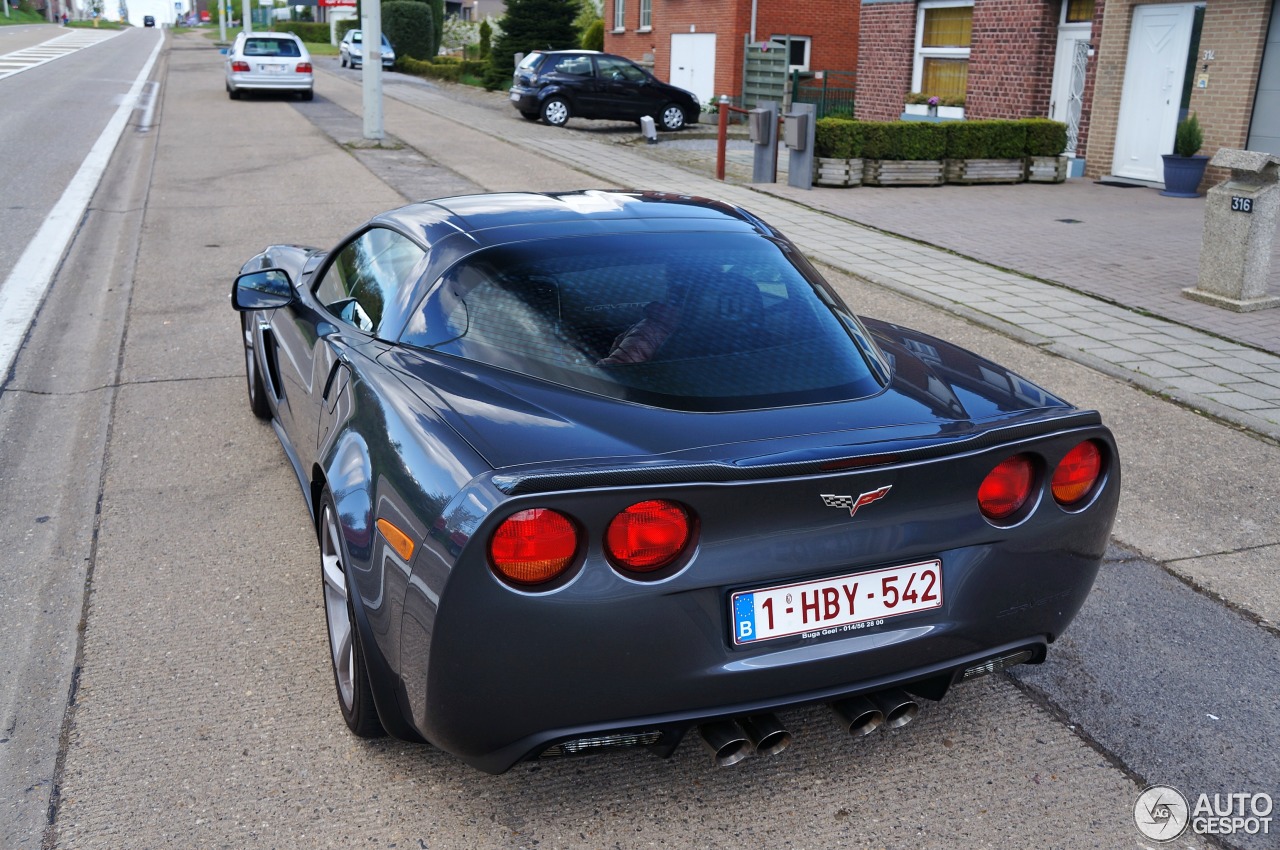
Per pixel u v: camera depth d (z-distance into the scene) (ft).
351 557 8.36
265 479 14.94
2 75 106.52
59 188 40.91
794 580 7.75
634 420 8.04
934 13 63.10
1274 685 10.67
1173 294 27.63
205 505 14.12
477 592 7.10
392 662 7.98
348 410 9.43
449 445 7.82
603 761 9.27
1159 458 16.69
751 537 7.54
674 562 7.41
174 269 27.68
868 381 9.04
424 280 9.95
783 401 8.50
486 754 7.67
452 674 7.30
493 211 10.91
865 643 8.01
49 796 8.59
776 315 9.54
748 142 65.51
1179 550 13.65
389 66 135.64
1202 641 11.49
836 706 8.43
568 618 7.17
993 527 8.32
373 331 10.32
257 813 8.46
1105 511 8.95
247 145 54.70
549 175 47.32
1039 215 40.14
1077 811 8.73
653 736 7.75
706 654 7.57
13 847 8.02
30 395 18.37
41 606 11.54
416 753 9.28
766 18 89.30
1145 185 49.01
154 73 117.91
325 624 11.32
